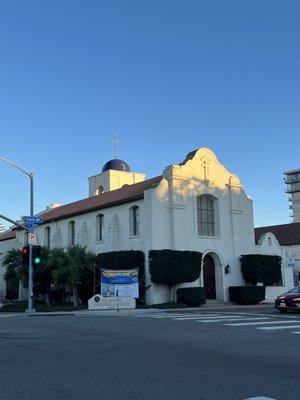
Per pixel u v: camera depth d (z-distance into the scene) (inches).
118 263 1328.7
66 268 1366.9
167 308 1214.9
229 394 293.6
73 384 318.0
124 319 845.2
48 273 1467.8
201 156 1466.5
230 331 622.8
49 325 726.5
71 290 1422.2
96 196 1827.0
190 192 1421.0
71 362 396.8
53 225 1769.2
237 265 1488.7
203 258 1430.9
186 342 518.6
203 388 308.3
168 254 1285.7
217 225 1475.1
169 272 1278.3
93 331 630.5
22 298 1765.5
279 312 1021.2
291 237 2133.4
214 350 462.3
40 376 342.3
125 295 1229.1
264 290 1445.6
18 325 732.0
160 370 364.5
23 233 1945.1
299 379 335.0
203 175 1462.8
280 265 1514.5
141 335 582.9
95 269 1392.7
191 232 1401.3
